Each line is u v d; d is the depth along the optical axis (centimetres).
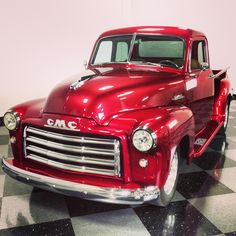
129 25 512
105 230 197
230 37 600
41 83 464
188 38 272
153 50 281
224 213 216
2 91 441
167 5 551
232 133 408
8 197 240
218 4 582
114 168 194
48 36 454
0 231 197
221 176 276
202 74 299
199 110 302
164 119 198
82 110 202
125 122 197
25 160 227
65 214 216
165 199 214
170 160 194
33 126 218
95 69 279
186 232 194
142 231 196
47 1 443
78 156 202
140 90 225
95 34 488
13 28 428
